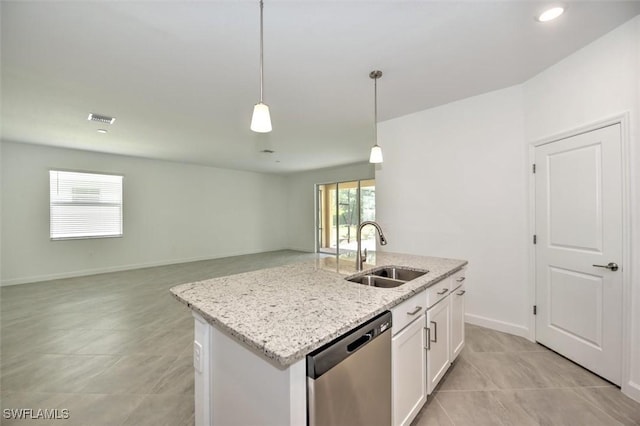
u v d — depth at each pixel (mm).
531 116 2670
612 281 2018
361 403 1183
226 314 1194
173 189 6832
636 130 1864
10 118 3609
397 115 3621
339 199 8250
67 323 3201
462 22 1889
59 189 5289
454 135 3195
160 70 2469
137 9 1724
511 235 2836
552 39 2088
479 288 3037
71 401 1889
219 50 2182
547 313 2551
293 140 4859
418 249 3475
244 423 1125
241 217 8234
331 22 1870
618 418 1704
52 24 1848
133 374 2205
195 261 7129
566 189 2355
